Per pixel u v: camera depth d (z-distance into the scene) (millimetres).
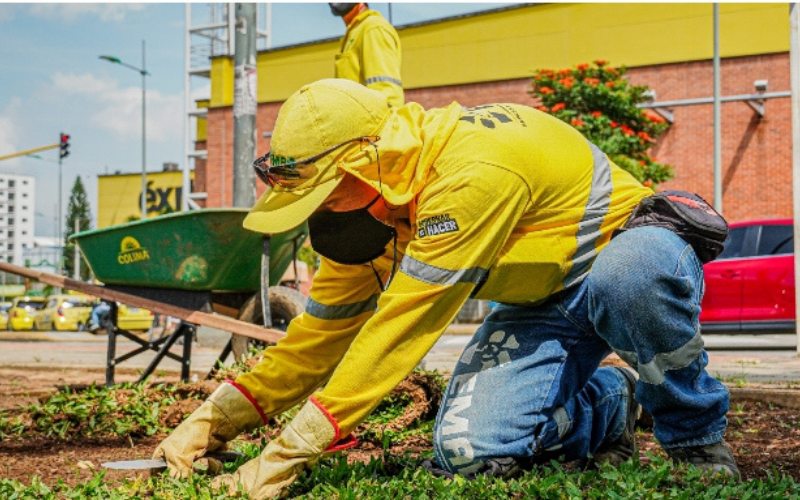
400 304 2990
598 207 3301
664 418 3299
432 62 30188
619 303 3111
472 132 3039
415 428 4875
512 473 3254
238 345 6883
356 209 3174
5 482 3361
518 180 3016
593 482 3068
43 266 122438
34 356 13930
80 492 3264
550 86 18562
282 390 3684
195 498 3027
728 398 3285
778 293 11461
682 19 26266
